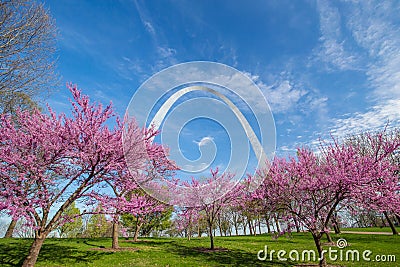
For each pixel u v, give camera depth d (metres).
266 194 11.08
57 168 9.00
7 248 12.70
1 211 7.81
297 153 11.36
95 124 8.48
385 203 9.32
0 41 10.79
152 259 11.45
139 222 19.23
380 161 9.75
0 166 8.01
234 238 21.97
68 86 8.34
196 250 14.35
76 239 18.61
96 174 8.92
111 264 10.34
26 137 8.47
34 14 11.34
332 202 10.61
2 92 11.01
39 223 8.22
